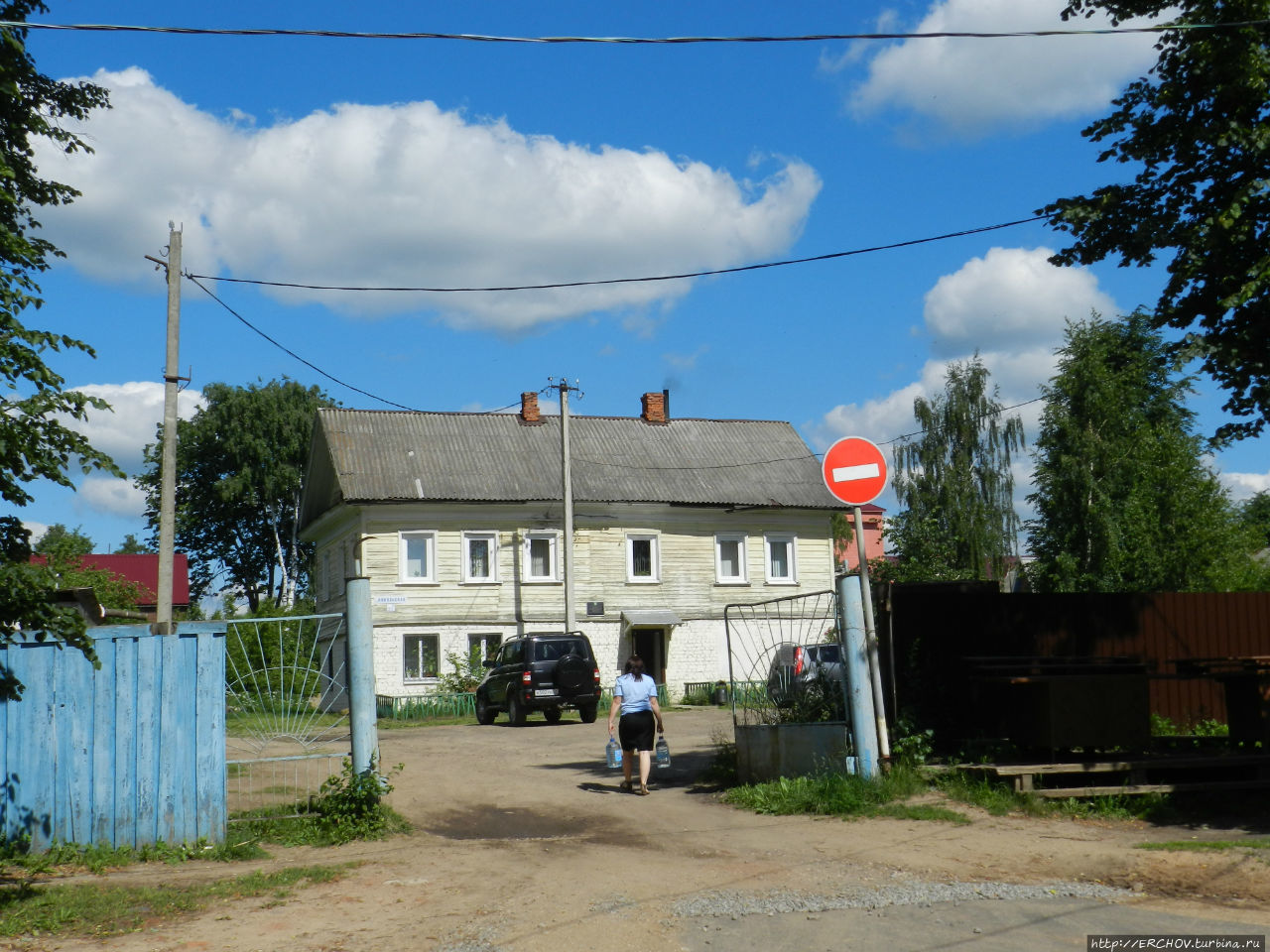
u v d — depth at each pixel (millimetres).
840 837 9305
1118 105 12820
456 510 34406
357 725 10531
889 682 12430
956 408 48219
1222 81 11734
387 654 33281
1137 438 39906
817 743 11508
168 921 7129
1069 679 10688
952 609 12930
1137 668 11438
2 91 11195
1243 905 6840
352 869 8656
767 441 40938
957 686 12539
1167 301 12766
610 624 35594
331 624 36438
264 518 56969
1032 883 7547
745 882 7766
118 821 9531
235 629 10484
